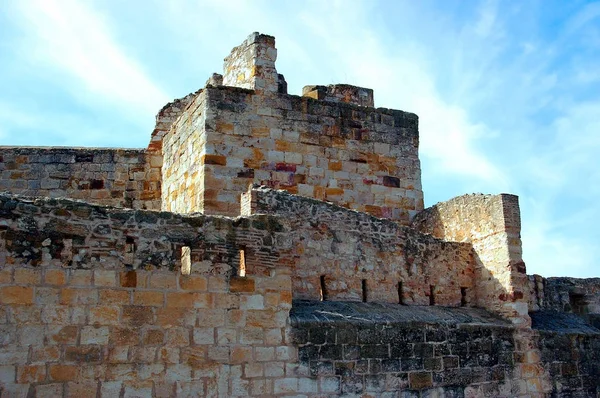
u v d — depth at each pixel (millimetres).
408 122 23109
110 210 13102
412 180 22750
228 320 13531
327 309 15383
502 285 18312
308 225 16359
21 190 23656
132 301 12844
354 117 22172
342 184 21531
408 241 18062
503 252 18406
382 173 22281
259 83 20891
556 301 21031
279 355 13859
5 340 11844
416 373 15625
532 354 17906
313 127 21422
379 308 16453
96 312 12539
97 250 12797
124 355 12570
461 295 18859
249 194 15844
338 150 21672
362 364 14836
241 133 20328
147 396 12594
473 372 16625
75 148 24453
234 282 13742
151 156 24594
